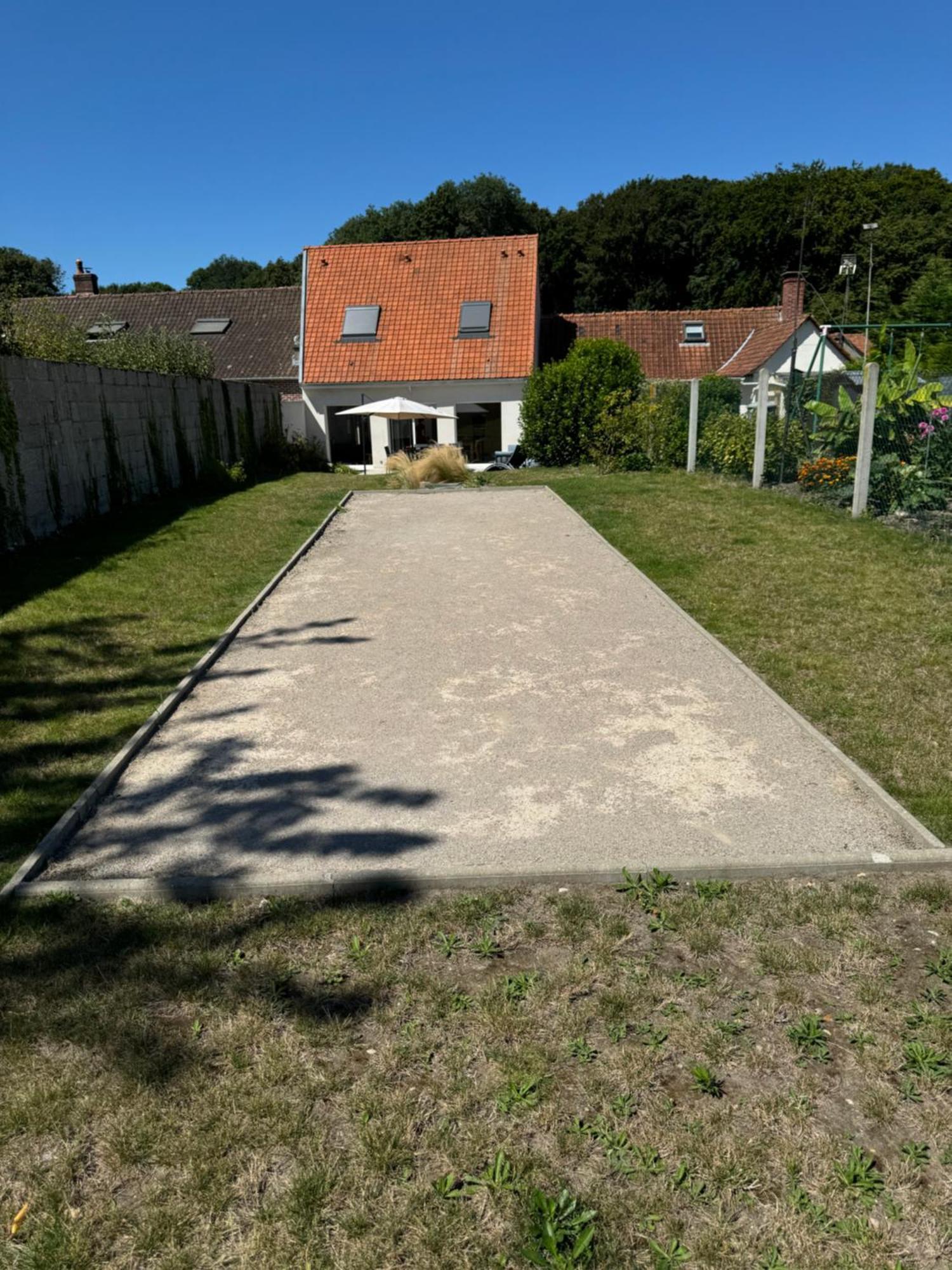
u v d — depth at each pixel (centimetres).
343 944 317
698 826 388
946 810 397
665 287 4981
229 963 306
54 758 472
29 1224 214
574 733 497
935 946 310
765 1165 227
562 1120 242
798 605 745
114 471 1292
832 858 356
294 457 2233
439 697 559
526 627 708
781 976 296
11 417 978
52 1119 243
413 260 2891
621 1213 214
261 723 524
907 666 588
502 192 4919
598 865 356
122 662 630
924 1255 204
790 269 4584
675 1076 256
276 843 382
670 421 1822
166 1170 228
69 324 1554
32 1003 286
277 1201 219
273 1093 251
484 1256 204
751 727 498
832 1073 256
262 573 911
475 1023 278
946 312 3422
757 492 1387
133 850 380
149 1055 264
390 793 429
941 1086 250
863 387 1152
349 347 2717
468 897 343
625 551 983
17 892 346
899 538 995
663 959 306
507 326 2702
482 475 1808
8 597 779
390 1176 226
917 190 4712
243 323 3103
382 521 1248
